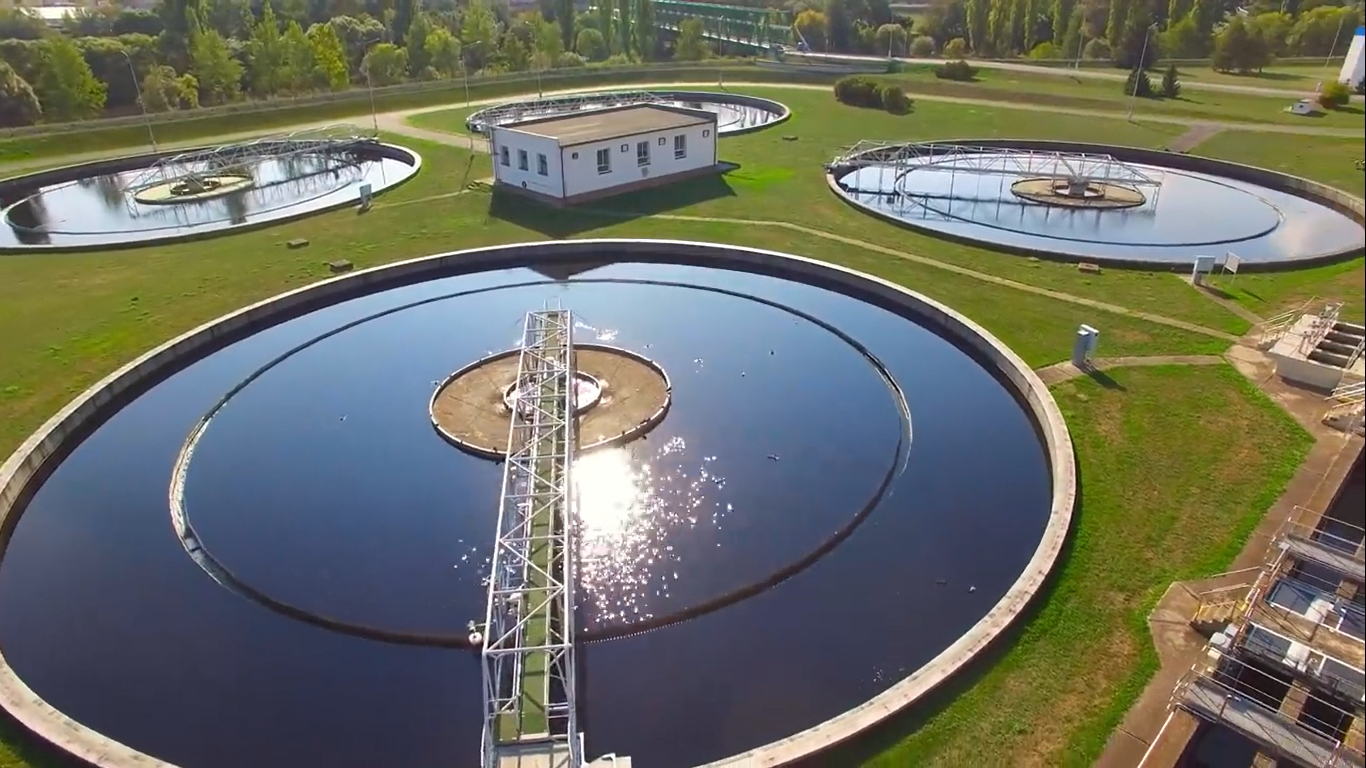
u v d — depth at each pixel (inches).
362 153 2096.5
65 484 794.2
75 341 1016.2
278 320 1109.1
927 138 2023.9
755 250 1249.4
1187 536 652.1
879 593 642.2
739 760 472.7
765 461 793.6
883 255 1239.5
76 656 601.0
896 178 1683.1
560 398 838.5
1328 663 479.2
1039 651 551.2
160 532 725.9
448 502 746.8
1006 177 1758.1
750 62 3368.6
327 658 594.2
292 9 4234.7
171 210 1652.3
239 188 1784.0
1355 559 528.4
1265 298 1066.1
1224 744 499.2
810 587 648.4
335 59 2945.4
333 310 1137.4
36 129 2129.7
